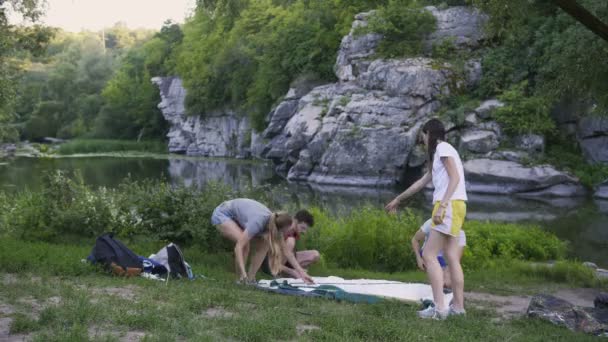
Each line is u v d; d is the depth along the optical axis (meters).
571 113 34.53
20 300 5.81
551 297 6.73
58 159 63.03
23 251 8.80
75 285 6.66
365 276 9.89
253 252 8.41
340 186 36.12
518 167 32.28
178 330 4.84
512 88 34.88
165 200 11.51
